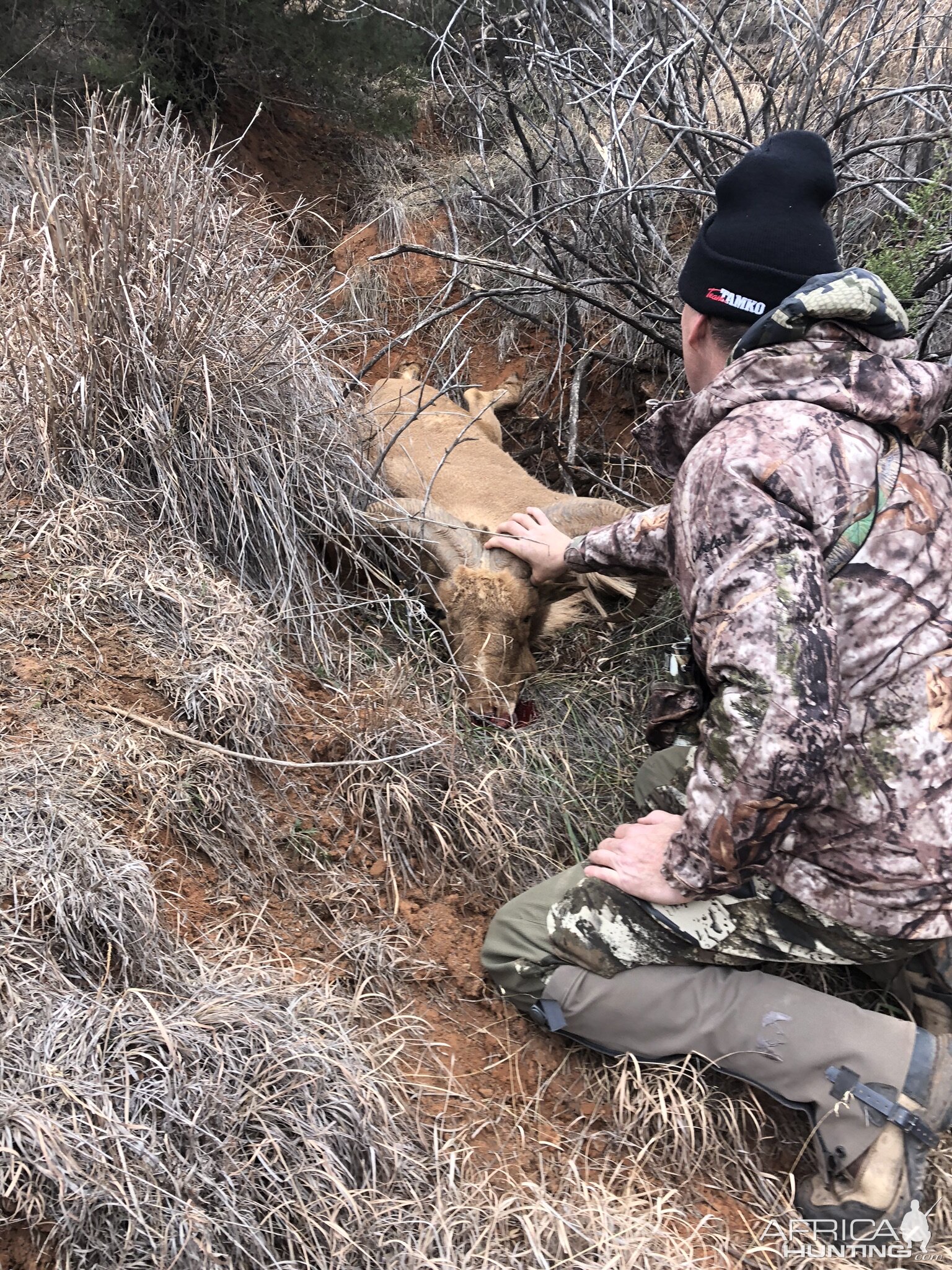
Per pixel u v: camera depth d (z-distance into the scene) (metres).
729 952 2.60
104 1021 2.11
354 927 2.85
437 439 5.29
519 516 4.17
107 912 2.31
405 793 3.10
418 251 4.47
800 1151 2.67
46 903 2.29
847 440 2.39
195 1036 2.14
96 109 4.25
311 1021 2.34
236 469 3.78
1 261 4.11
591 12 5.10
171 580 3.42
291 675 3.54
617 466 5.61
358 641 3.96
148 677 3.08
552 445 5.83
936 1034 2.85
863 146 4.31
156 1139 1.96
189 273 3.89
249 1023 2.22
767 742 2.18
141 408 3.70
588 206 5.34
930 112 4.34
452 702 3.75
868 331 2.52
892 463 2.45
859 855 2.39
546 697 4.16
